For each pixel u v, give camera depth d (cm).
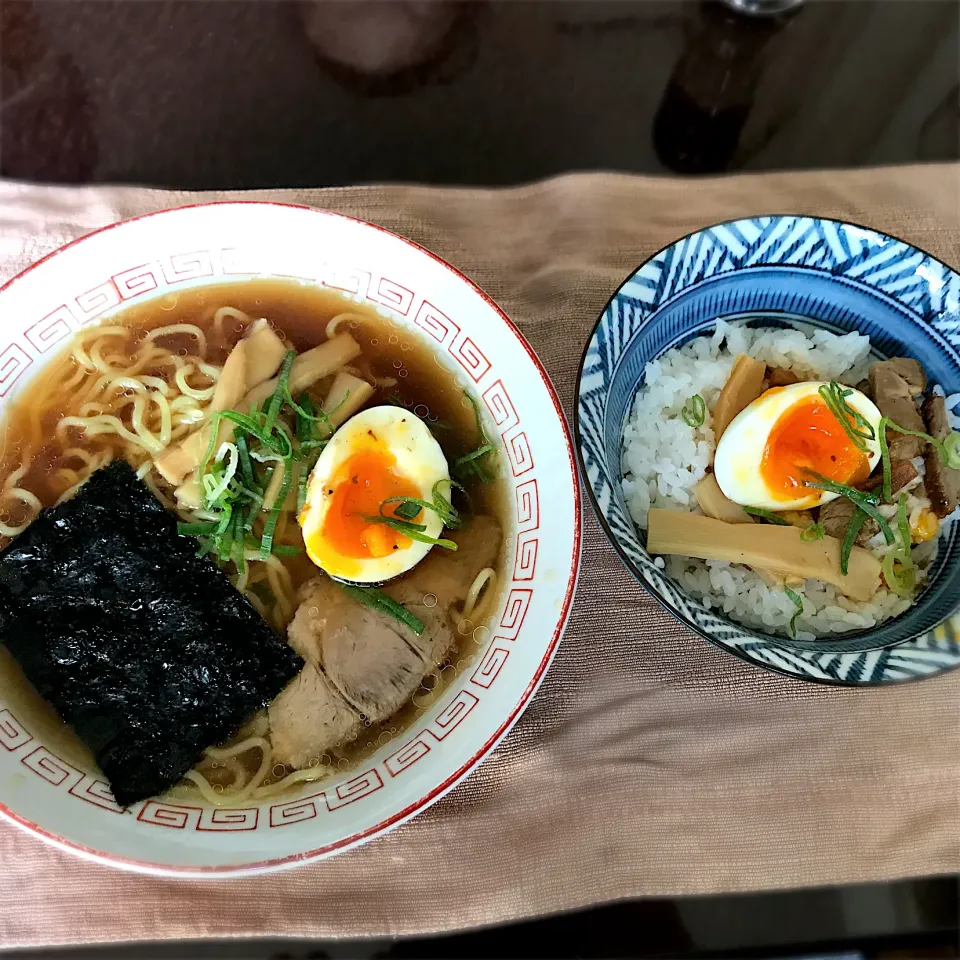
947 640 28
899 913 31
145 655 29
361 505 31
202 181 36
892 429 31
